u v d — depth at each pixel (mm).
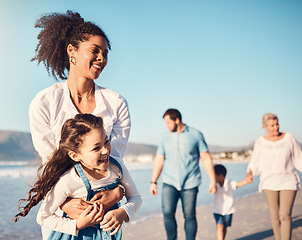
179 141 4691
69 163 1833
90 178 1854
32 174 1950
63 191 1791
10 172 22094
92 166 1781
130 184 2033
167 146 4770
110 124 2164
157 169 4953
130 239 5730
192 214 4551
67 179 1790
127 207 1929
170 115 4723
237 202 9648
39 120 2023
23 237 6176
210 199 11430
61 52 2287
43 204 1799
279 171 4578
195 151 4730
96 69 2104
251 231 5844
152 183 5004
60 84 2170
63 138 1768
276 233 4621
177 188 4578
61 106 2080
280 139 4676
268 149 4699
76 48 2102
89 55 2061
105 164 1803
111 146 1944
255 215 7461
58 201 1796
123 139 2225
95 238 1860
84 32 2088
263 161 4742
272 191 4641
